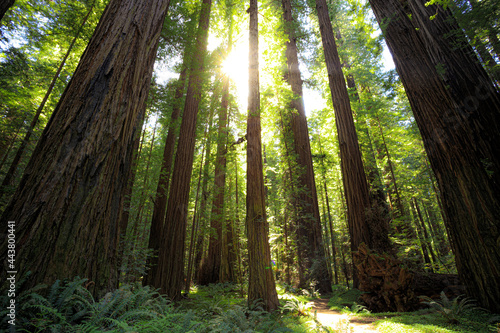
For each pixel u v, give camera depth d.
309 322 4.10
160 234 8.14
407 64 5.64
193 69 8.09
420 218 13.62
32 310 1.99
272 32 12.90
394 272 5.41
